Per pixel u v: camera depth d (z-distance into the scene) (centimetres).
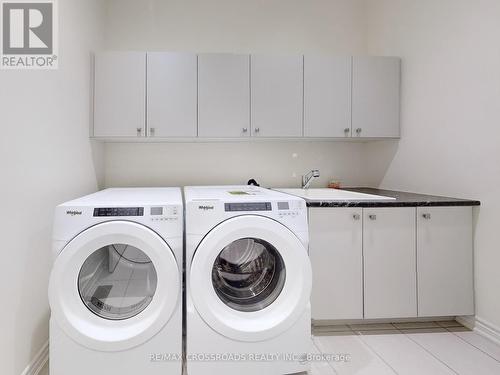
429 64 237
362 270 205
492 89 189
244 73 256
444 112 224
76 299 143
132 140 271
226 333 150
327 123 264
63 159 197
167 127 250
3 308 138
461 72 210
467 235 209
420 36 245
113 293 155
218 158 294
